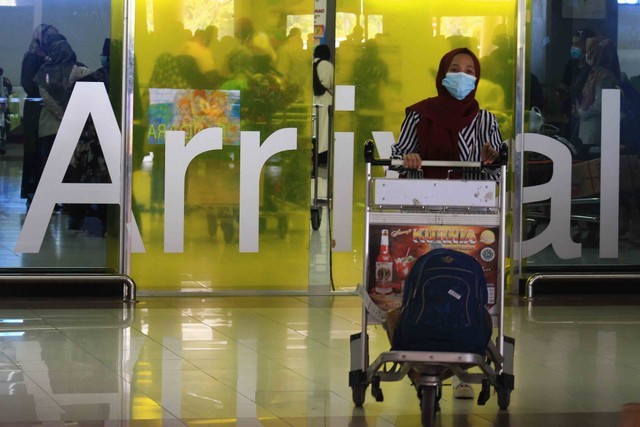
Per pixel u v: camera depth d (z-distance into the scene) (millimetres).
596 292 11852
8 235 11023
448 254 6199
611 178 11805
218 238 11359
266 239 11438
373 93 11531
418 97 11586
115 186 11125
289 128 11430
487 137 7121
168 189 11242
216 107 11305
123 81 11102
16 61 10977
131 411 6613
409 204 6562
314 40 11414
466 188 6559
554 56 11680
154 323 9656
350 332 9375
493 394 7301
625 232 11844
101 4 11055
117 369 7773
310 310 10539
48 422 6340
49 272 11070
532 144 11680
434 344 5941
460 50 7059
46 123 11023
